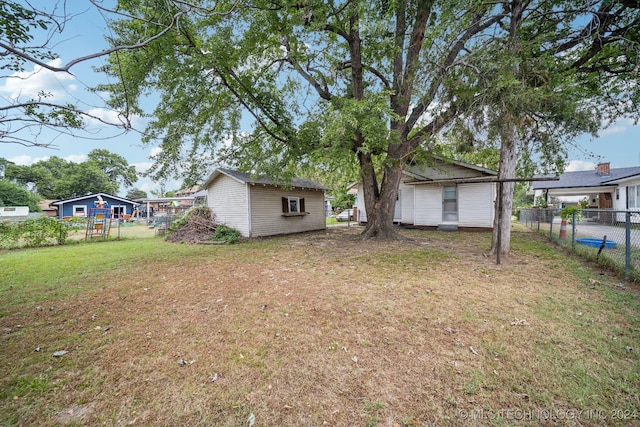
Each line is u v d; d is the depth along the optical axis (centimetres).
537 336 263
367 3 686
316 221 1451
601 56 630
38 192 4078
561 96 471
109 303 381
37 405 187
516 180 532
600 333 265
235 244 966
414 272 507
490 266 538
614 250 532
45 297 407
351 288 423
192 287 452
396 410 177
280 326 299
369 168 903
